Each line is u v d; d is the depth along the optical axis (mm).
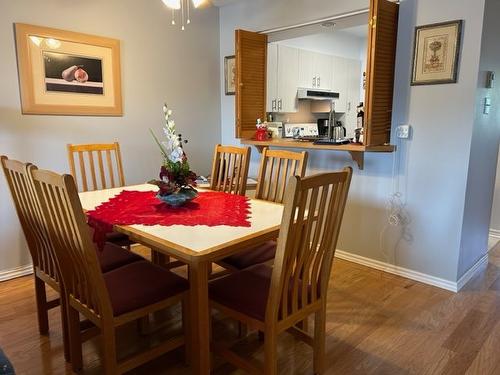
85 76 3061
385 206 2926
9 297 2541
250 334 2168
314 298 1697
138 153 3504
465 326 2215
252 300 1594
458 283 2672
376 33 2494
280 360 1929
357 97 6020
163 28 3527
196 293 1529
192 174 2072
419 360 1912
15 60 2705
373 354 1961
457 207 2568
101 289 1488
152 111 3553
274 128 3727
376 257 3041
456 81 2459
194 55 3812
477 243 2949
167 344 1756
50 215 1566
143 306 1623
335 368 1853
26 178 1611
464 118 2463
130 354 1972
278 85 4617
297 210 1458
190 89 3832
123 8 3234
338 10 2969
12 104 2725
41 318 2092
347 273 2943
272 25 3467
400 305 2457
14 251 2852
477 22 2346
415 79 2621
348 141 2928
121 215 1917
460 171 2525
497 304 2475
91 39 3053
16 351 1966
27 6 2711
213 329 2213
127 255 2078
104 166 3293
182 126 3824
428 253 2750
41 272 1986
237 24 3793
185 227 1731
